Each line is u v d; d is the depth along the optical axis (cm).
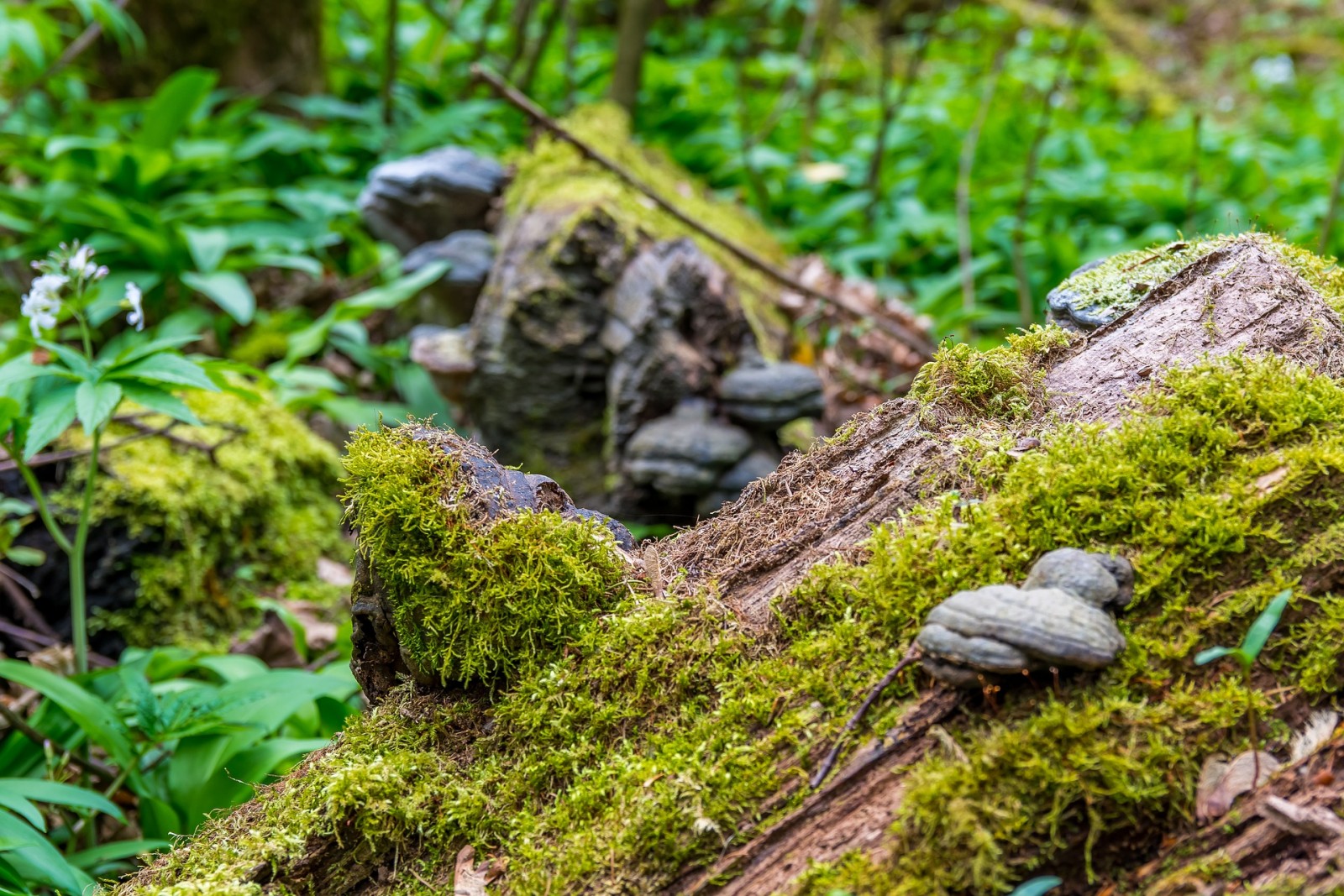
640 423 367
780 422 352
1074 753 136
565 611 171
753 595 172
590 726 164
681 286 361
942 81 875
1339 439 155
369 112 592
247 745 224
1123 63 984
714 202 562
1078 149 661
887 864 137
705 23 969
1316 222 530
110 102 588
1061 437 167
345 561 394
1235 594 148
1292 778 137
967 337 472
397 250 484
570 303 385
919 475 174
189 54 593
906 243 571
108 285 434
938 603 152
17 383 263
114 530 343
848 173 644
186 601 349
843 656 156
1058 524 155
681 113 688
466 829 161
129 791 258
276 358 463
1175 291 189
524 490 180
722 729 156
